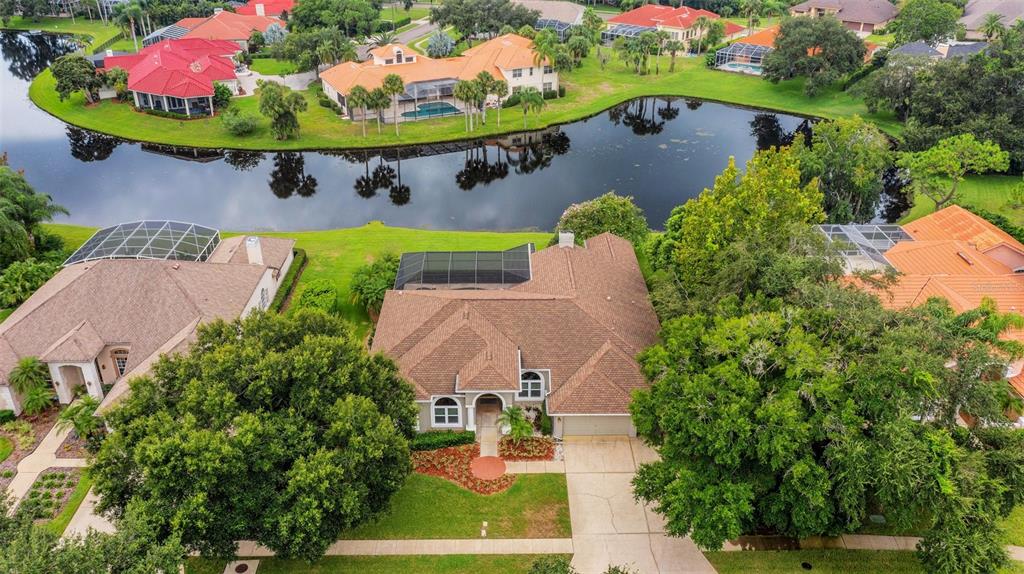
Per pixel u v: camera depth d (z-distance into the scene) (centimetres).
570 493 3938
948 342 3322
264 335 3644
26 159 9225
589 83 12638
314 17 14312
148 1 14425
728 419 3195
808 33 11631
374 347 4569
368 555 3541
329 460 3120
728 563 3538
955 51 11869
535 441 4300
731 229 4603
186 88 10369
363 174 9069
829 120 10994
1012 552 3566
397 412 3641
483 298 4719
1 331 4584
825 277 4084
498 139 10219
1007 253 5778
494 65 11344
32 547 2569
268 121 10306
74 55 11019
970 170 8825
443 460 4141
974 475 2959
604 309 4791
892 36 15525
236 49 12988
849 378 3284
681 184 8725
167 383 3475
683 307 4369
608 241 5806
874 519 3781
